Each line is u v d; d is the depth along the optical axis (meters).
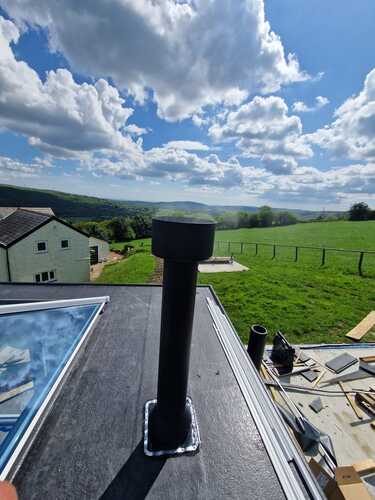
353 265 12.31
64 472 1.14
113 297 3.27
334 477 2.26
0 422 1.30
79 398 1.58
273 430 1.42
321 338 6.02
